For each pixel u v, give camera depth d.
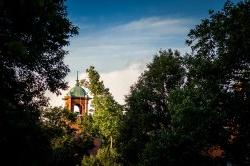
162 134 35.31
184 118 32.22
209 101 30.03
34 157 20.02
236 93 28.31
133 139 48.91
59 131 31.59
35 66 24.28
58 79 26.30
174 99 35.34
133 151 49.12
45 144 21.97
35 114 23.89
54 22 22.44
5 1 16.19
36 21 19.59
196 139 32.66
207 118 30.92
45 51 24.28
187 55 31.02
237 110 28.55
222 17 27.92
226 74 28.41
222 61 27.80
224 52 27.59
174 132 33.84
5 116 17.12
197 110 30.88
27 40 20.91
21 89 22.84
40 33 21.23
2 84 19.86
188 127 32.78
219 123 30.50
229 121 30.41
